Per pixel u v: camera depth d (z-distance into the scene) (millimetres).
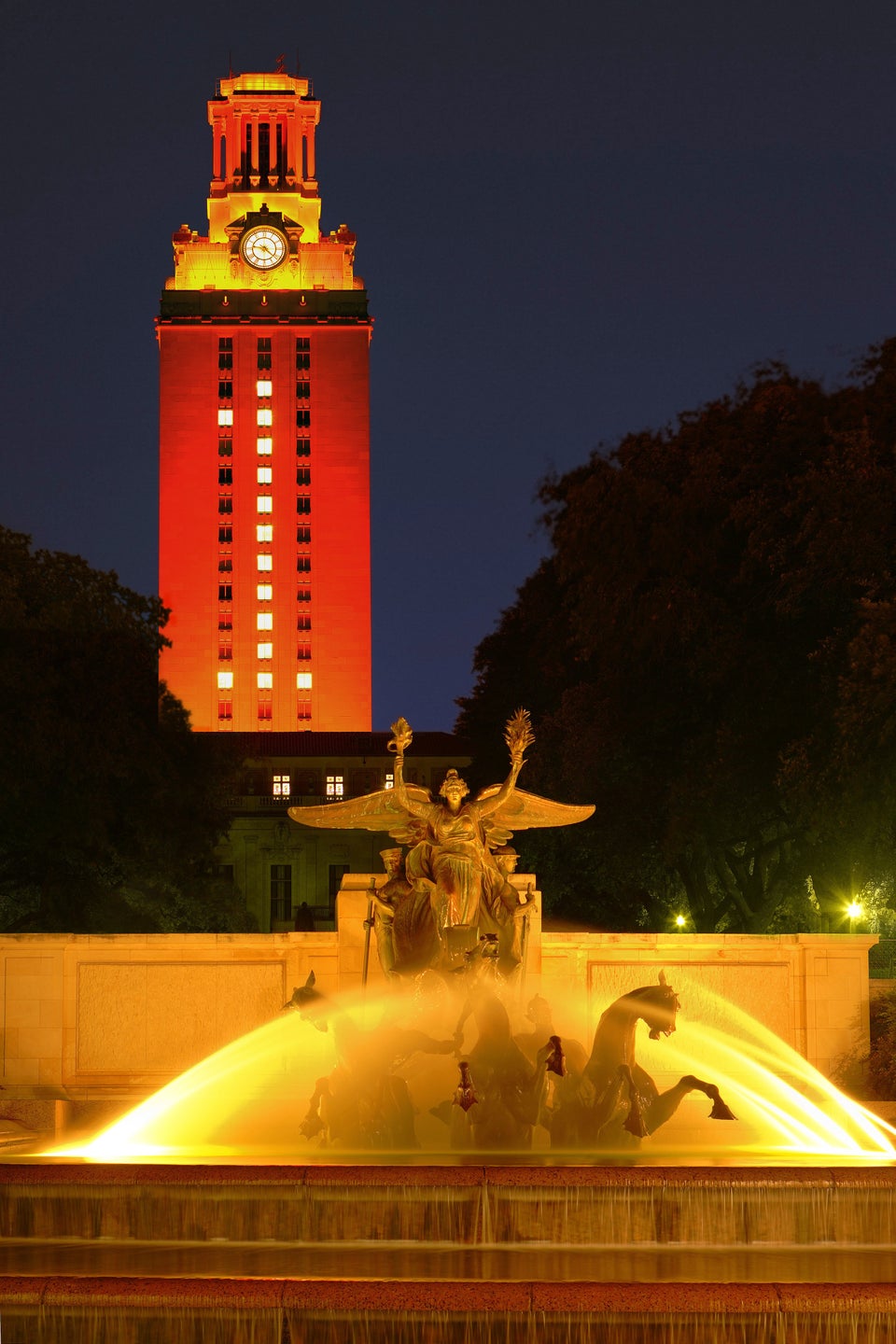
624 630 43219
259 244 187625
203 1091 28375
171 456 182250
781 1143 24719
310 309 184125
